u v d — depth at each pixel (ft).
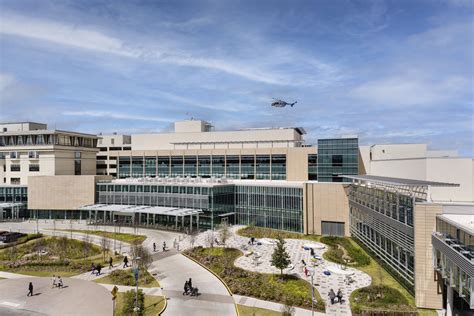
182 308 117.08
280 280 141.08
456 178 145.28
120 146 417.90
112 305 120.47
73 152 326.65
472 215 112.68
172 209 260.83
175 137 366.22
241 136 340.18
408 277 127.44
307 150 287.89
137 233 236.63
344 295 126.62
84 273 156.46
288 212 246.88
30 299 126.52
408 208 126.21
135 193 286.87
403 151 265.34
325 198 232.73
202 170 323.57
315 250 191.72
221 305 119.44
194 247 193.47
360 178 169.68
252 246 200.13
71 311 116.06
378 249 164.76
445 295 113.80
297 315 110.73
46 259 179.83
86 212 296.51
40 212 300.20
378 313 107.04
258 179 304.09
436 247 110.01
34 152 311.68
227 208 267.80
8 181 321.32
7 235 220.02
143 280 144.46
